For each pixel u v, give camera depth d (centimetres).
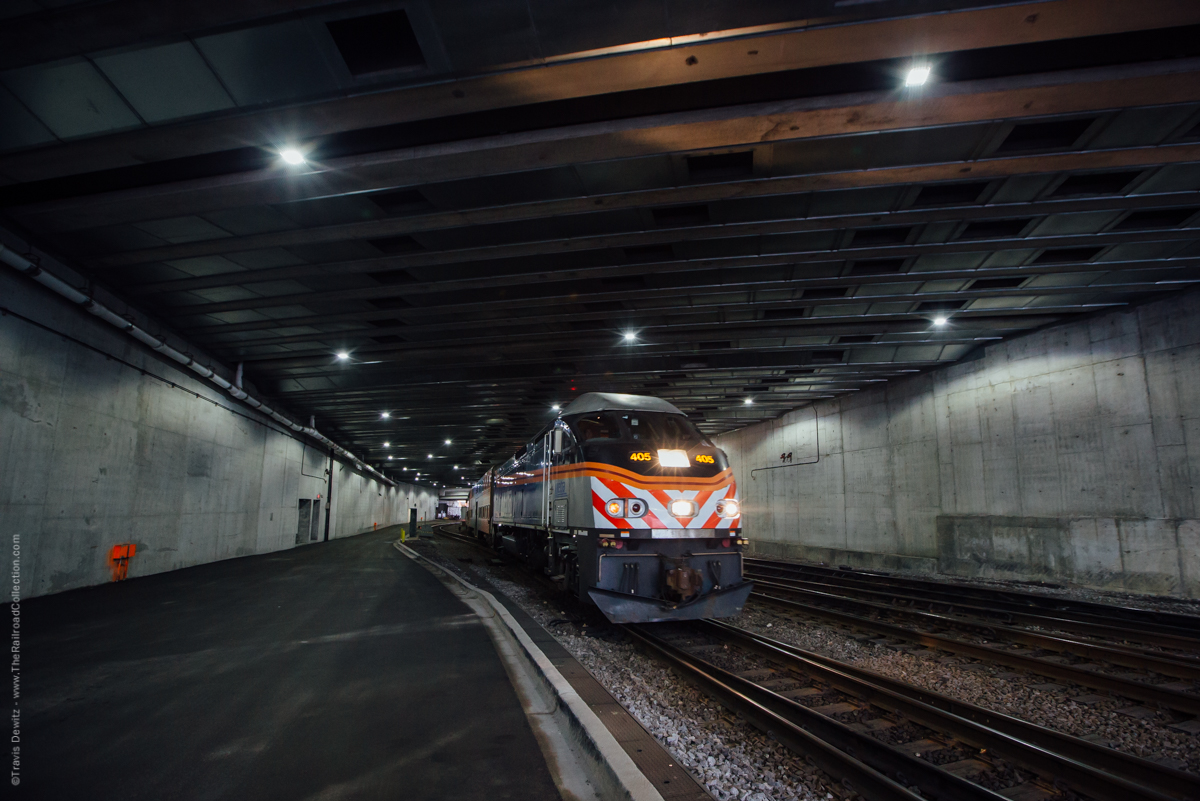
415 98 634
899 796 344
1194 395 1123
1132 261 1029
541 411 2497
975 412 1592
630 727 407
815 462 2306
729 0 521
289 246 984
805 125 674
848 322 1402
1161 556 1157
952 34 554
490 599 1016
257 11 542
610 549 761
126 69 599
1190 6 517
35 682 561
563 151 720
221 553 1900
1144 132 676
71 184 830
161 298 1259
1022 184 791
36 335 1052
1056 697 582
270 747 409
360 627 829
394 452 4197
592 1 524
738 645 777
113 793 340
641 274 1101
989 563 1511
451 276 1109
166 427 1524
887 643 806
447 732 438
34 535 1061
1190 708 523
